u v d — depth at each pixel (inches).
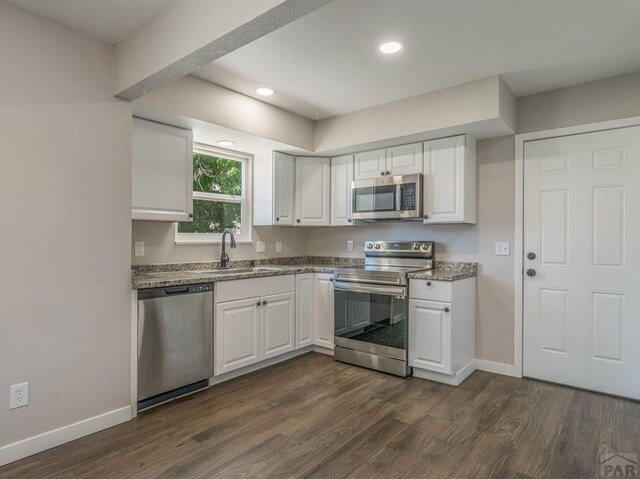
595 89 113.7
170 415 96.5
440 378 120.1
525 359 125.2
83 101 86.7
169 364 102.7
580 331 116.3
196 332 109.0
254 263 157.8
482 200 132.8
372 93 122.2
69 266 84.4
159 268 125.8
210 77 110.7
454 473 73.4
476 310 133.5
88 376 87.2
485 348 132.2
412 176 132.4
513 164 126.9
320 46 93.2
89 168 87.6
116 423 91.4
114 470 73.6
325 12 79.0
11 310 76.3
